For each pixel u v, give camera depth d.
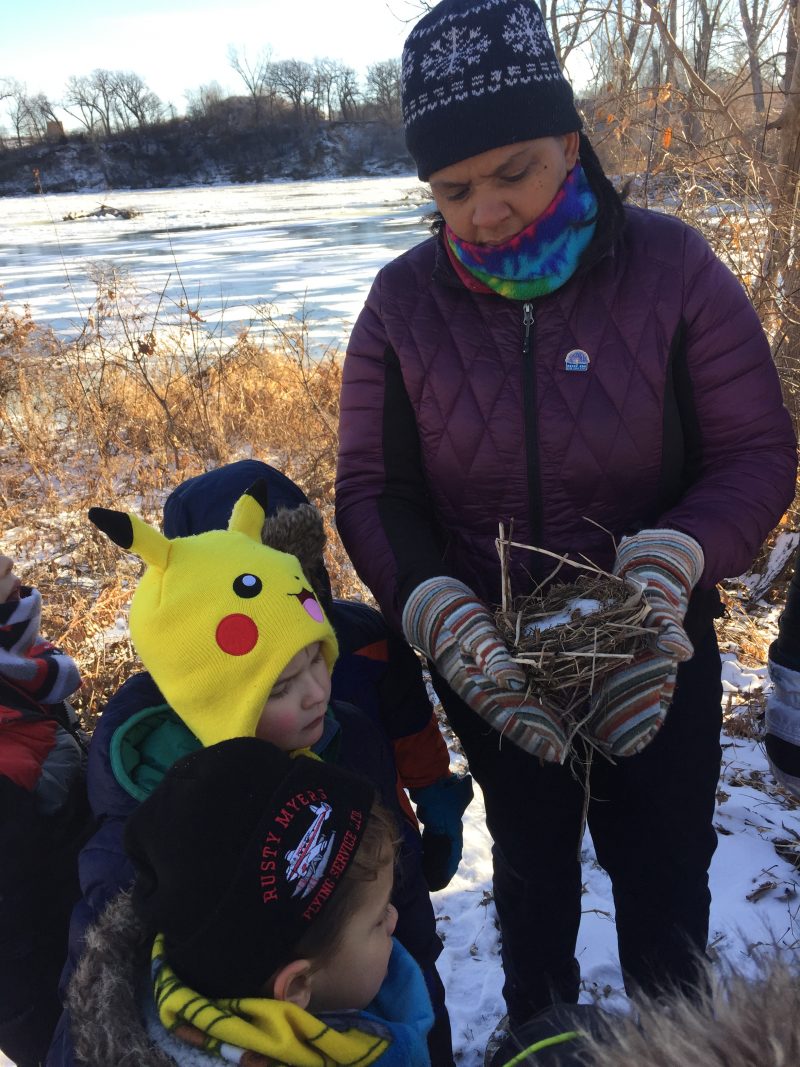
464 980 2.61
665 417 1.77
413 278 1.87
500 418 1.78
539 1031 1.13
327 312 12.90
